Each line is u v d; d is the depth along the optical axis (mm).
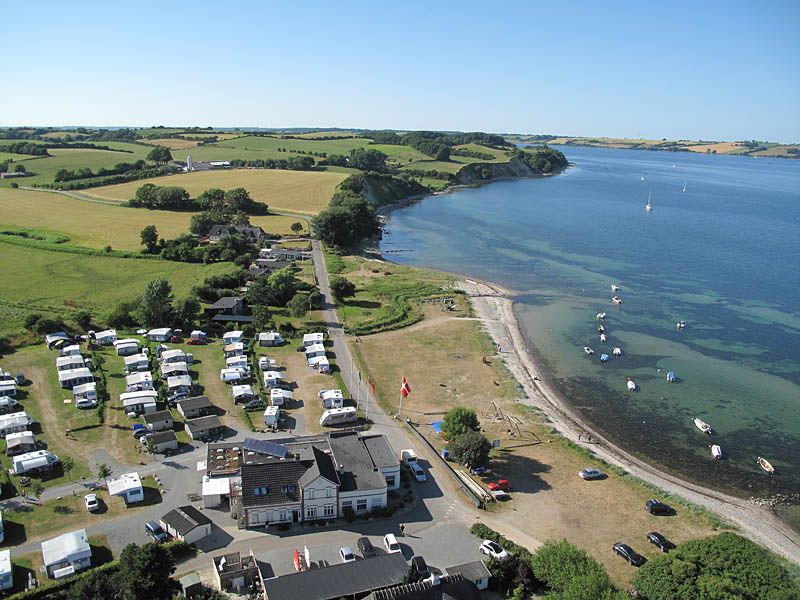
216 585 67375
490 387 124375
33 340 137750
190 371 126062
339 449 90062
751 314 173000
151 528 75688
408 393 110500
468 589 63031
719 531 81562
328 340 146875
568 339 152750
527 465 96438
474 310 173125
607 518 83375
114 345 137625
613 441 106250
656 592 63031
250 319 155125
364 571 66750
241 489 81000
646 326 162625
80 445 96750
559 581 64938
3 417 100500
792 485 94562
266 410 106062
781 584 61812
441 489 89000
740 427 111500
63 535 72062
